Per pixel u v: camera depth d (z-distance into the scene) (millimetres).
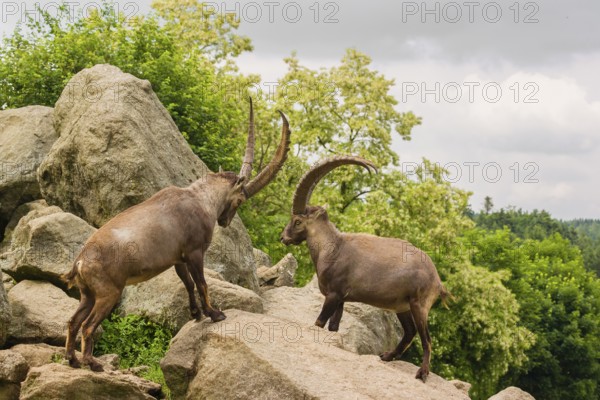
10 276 14164
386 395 9883
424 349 11305
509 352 31984
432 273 11594
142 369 12453
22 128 17688
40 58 23500
